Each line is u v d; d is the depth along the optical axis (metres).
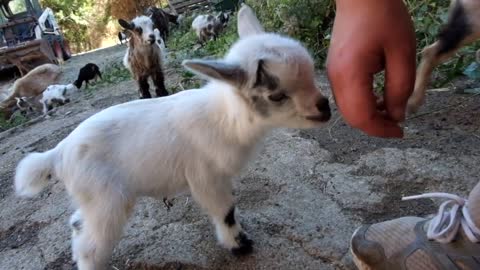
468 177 0.61
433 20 0.94
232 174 0.55
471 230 0.38
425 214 0.57
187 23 3.04
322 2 1.19
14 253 0.66
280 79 0.45
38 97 2.28
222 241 0.57
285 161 0.73
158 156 0.53
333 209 0.61
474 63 0.78
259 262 0.55
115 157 0.53
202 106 0.53
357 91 0.31
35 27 3.49
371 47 0.31
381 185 0.63
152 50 1.24
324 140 0.78
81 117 1.28
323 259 0.53
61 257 0.62
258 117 0.48
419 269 0.39
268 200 0.65
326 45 1.15
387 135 0.32
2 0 3.49
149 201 0.70
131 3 4.68
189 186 0.55
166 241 0.61
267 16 1.42
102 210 0.52
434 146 0.69
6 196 0.84
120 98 1.41
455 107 0.79
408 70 0.31
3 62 3.22
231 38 1.50
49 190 0.81
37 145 1.10
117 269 0.58
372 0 0.31
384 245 0.42
